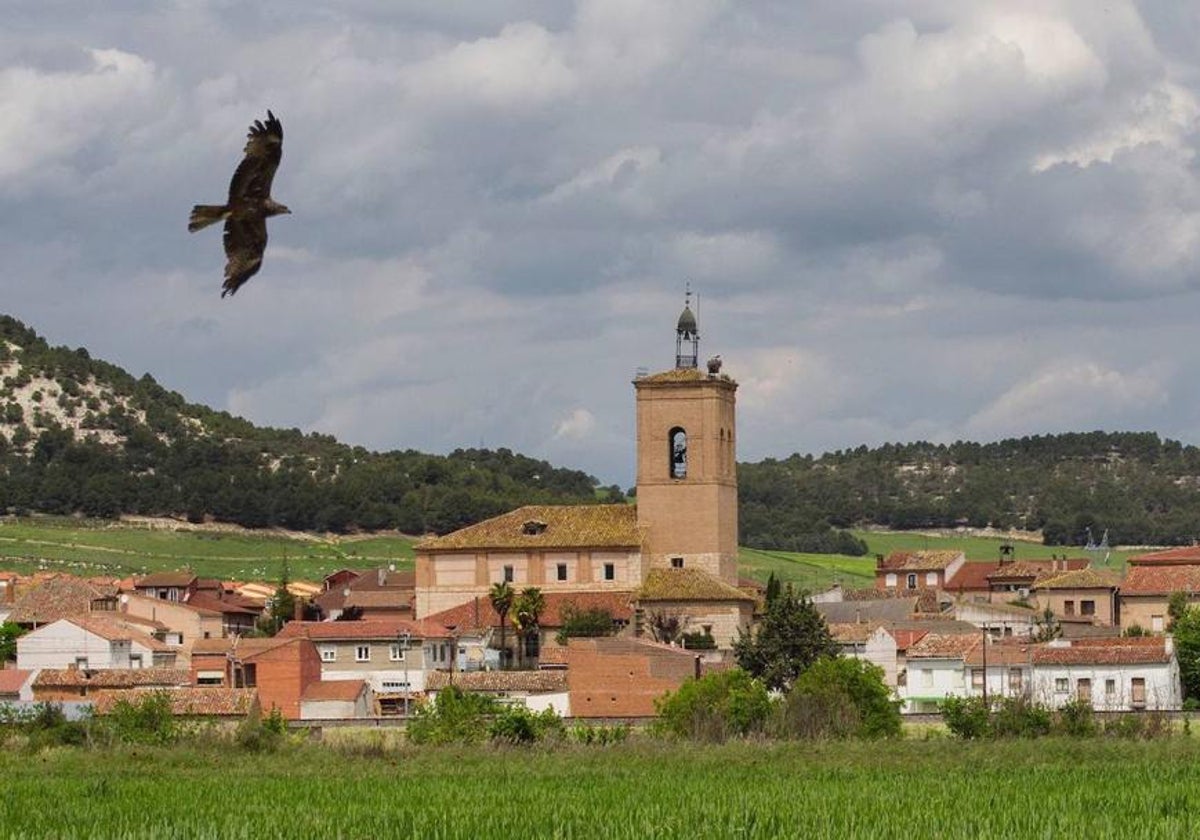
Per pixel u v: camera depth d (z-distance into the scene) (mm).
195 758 160000
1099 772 134250
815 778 133500
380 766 152750
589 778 136375
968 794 113938
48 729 186500
